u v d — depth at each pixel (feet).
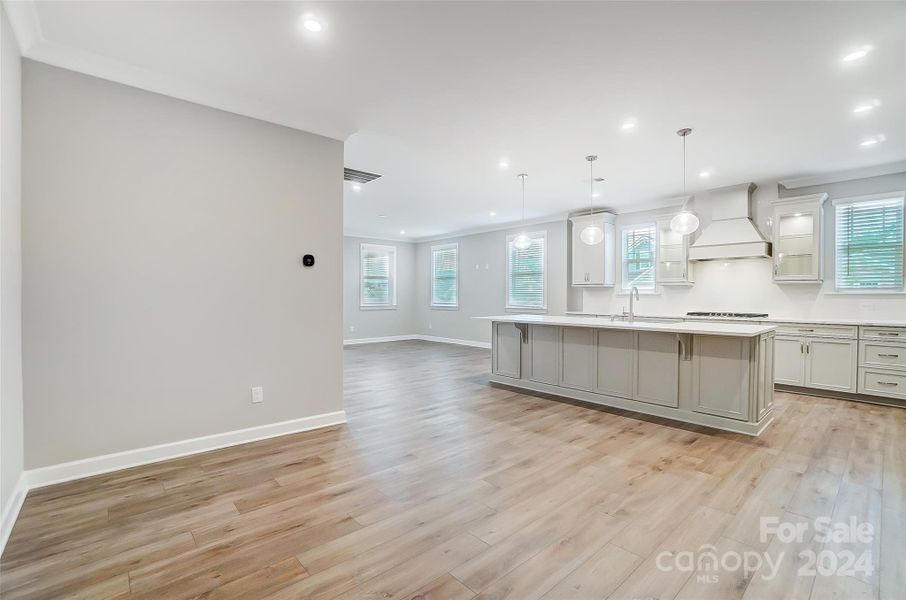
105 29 7.50
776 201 17.11
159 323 9.47
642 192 19.53
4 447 6.74
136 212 9.17
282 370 11.27
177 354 9.70
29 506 7.49
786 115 10.98
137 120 9.17
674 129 11.93
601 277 22.71
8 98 7.06
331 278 12.10
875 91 9.68
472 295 30.91
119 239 8.98
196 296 9.93
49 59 8.18
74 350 8.52
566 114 11.05
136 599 5.26
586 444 10.68
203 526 6.91
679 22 7.25
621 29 7.47
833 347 15.20
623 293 23.02
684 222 12.71
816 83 9.34
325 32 7.57
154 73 9.05
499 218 26.32
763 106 10.48
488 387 17.26
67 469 8.47
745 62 8.52
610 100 10.24
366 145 13.43
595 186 18.45
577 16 7.10
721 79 9.20
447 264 33.04
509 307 28.22
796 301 17.26
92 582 5.57
